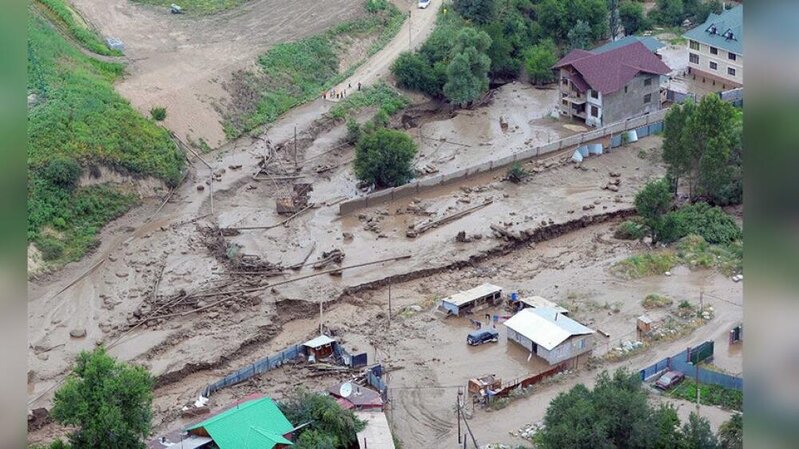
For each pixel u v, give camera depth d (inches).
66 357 2514.8
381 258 3053.6
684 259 2997.0
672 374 2337.6
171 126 3769.7
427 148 3941.9
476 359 2524.6
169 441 2060.8
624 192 3491.6
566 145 3809.1
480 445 2137.1
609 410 1919.3
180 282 2903.5
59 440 1968.5
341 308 2802.7
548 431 1935.3
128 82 3932.1
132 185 3378.4
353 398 2240.4
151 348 2559.1
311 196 3516.2
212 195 3464.6
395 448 2105.1
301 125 4030.5
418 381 2428.6
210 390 2380.7
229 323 2694.4
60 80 3607.3
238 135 3929.6
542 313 2591.0
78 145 3294.8
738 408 2199.8
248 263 2989.7
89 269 2965.1
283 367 2502.5
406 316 2743.6
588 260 3048.7
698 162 3334.2
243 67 4215.1
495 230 3181.6
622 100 3996.1
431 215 3334.2
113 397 1940.2
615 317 2709.2
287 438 2063.2
